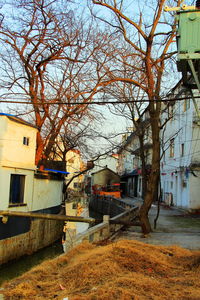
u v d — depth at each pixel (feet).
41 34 55.36
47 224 57.11
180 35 29.78
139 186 138.51
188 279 17.76
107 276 17.72
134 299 14.17
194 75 29.43
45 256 49.65
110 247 23.44
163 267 20.21
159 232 43.34
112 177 169.68
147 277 17.89
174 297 14.65
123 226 46.14
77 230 70.79
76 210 115.85
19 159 47.01
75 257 23.47
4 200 41.98
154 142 43.93
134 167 153.07
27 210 49.37
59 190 71.61
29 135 50.52
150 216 65.16
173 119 91.71
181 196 81.56
